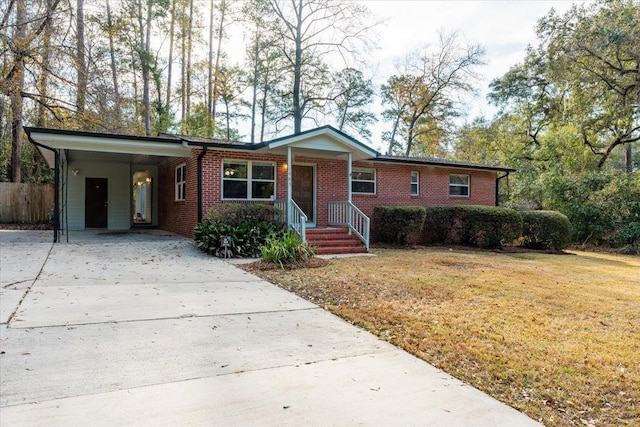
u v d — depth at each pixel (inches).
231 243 383.9
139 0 911.7
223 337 166.6
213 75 1106.7
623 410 116.7
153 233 566.9
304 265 340.2
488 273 333.7
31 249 382.0
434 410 112.7
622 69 679.1
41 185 713.6
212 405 110.5
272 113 1032.2
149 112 952.9
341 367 140.5
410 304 224.7
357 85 1013.8
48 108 657.0
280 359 145.6
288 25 956.6
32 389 115.5
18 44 580.7
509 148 1077.1
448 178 669.9
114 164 642.2
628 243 607.8
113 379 124.2
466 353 155.3
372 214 587.2
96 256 358.0
